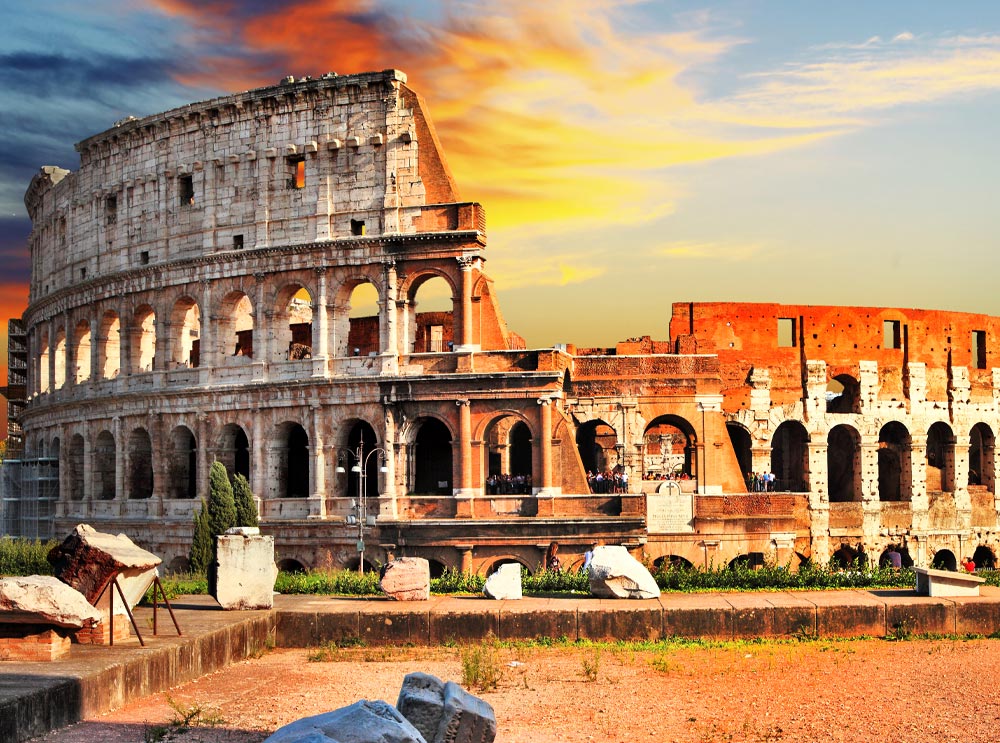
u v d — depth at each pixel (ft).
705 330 371.56
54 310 417.90
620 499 310.04
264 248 343.05
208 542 309.83
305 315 459.32
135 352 378.94
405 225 330.95
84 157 398.01
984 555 405.80
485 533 312.09
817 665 160.66
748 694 144.46
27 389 460.96
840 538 374.63
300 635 185.06
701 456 337.93
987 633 184.44
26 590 138.21
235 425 354.95
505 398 319.06
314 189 341.62
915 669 157.28
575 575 219.61
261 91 346.95
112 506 375.25
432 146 333.42
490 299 329.52
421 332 372.58
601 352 374.43
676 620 183.21
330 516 331.16
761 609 183.73
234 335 359.66
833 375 380.17
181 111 360.07
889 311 389.19
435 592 216.33
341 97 339.57
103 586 150.10
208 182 356.59
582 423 342.03
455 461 322.34
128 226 378.53
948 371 398.62
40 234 442.91
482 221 329.52
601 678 154.40
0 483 455.63
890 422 395.75
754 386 372.17
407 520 317.42
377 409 329.31
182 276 360.28
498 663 165.17
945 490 401.49
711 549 328.70
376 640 184.03
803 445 378.32
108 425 383.45
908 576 212.23
